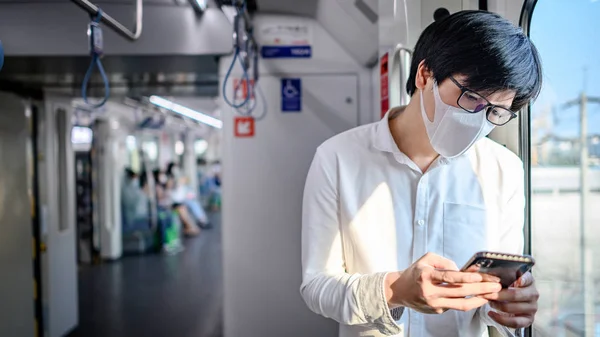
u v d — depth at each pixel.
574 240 1.48
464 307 0.93
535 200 1.52
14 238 3.95
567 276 1.50
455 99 0.96
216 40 2.88
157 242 9.27
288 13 3.03
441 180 1.16
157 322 5.08
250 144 3.09
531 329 1.51
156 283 6.75
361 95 3.08
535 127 1.50
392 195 1.17
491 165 1.19
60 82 3.86
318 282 1.10
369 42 2.65
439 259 0.96
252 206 3.11
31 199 4.10
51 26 2.83
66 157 4.72
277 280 3.11
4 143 3.88
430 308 0.93
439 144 1.05
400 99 1.79
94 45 1.65
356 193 1.18
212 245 9.94
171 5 2.84
